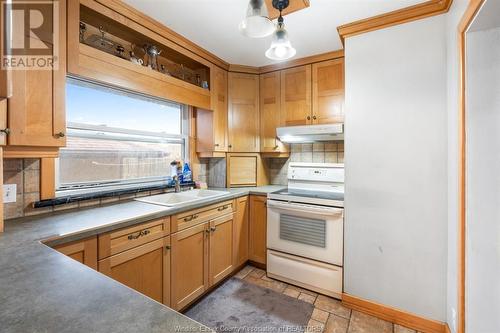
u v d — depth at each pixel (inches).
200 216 77.6
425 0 62.4
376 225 72.2
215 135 102.9
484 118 47.4
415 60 66.2
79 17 59.3
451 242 59.8
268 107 109.9
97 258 50.4
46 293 25.8
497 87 46.3
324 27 75.9
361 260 74.6
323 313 73.7
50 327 20.5
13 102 46.0
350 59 75.0
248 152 112.5
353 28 73.5
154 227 62.5
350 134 75.4
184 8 67.0
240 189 107.0
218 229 85.9
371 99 72.2
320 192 97.2
